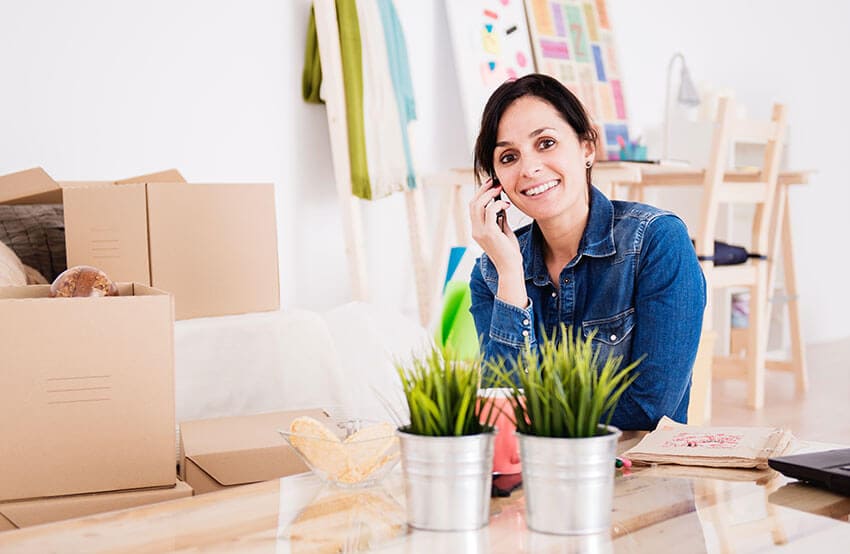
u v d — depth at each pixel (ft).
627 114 14.46
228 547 2.87
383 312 8.63
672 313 4.83
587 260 5.03
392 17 10.67
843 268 19.24
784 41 18.12
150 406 4.39
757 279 12.44
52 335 4.25
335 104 10.19
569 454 2.89
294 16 10.73
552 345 3.05
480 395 3.11
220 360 7.04
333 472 3.49
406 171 10.71
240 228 7.55
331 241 11.22
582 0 14.01
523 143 4.80
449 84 12.53
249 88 10.41
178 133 9.88
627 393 4.83
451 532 2.96
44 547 2.89
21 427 4.21
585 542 2.86
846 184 19.26
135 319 4.36
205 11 10.03
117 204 7.19
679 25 16.21
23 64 8.88
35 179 7.08
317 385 7.37
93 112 9.30
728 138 11.51
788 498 3.29
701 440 3.92
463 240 11.44
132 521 3.14
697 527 3.00
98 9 9.29
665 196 15.19
